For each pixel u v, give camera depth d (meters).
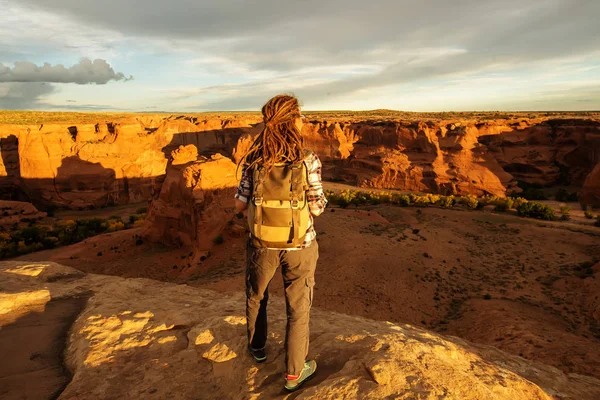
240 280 33.62
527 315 28.11
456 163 97.12
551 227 56.50
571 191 98.38
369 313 30.59
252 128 139.25
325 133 119.06
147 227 50.72
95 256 47.44
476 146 100.00
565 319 28.81
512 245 48.59
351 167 112.38
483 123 111.25
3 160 90.00
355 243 44.22
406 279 36.47
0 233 59.84
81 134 94.81
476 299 32.94
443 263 41.22
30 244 58.78
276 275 31.44
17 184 89.88
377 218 57.75
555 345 18.80
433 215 62.62
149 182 98.81
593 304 30.47
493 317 27.41
